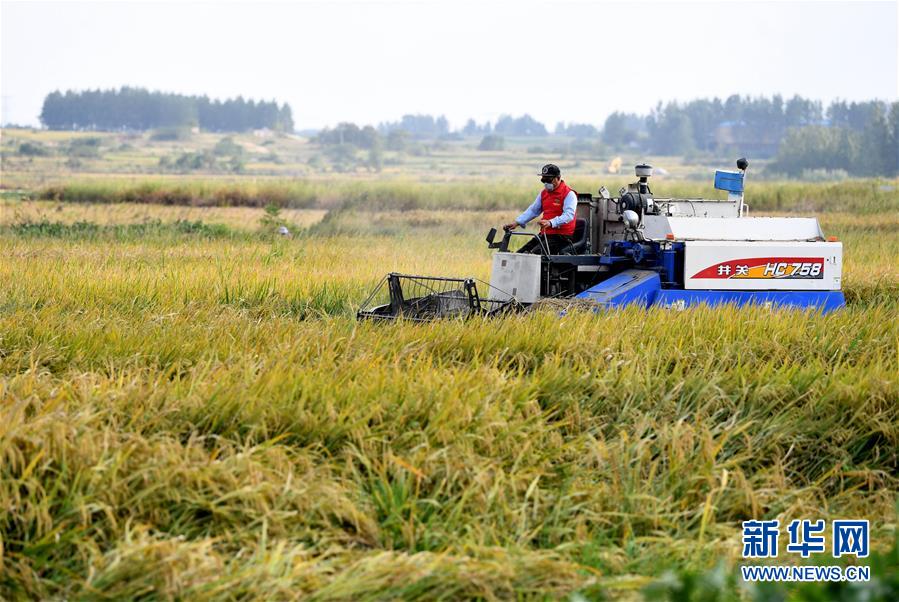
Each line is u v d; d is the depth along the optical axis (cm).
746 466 1970
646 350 2394
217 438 1723
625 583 1443
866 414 2086
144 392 1872
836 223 8156
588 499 1736
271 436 1816
